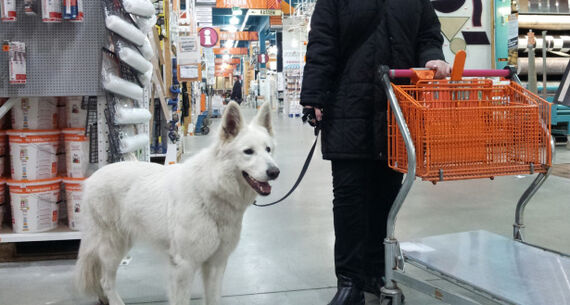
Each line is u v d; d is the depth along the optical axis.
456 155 1.79
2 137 3.11
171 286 1.91
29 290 2.46
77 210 2.96
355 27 2.05
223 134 1.86
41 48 2.82
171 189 1.94
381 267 2.39
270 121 2.12
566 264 1.86
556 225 3.54
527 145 1.89
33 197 2.91
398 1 2.06
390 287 2.02
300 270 2.76
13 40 2.80
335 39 2.09
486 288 1.60
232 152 1.85
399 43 2.05
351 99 2.06
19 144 2.90
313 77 2.05
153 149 5.86
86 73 2.85
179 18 9.75
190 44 7.70
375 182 2.33
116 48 2.73
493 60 6.03
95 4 2.83
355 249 2.15
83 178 2.94
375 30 2.05
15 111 2.97
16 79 2.73
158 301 2.32
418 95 1.92
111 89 2.74
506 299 1.51
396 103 1.82
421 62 2.16
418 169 1.80
